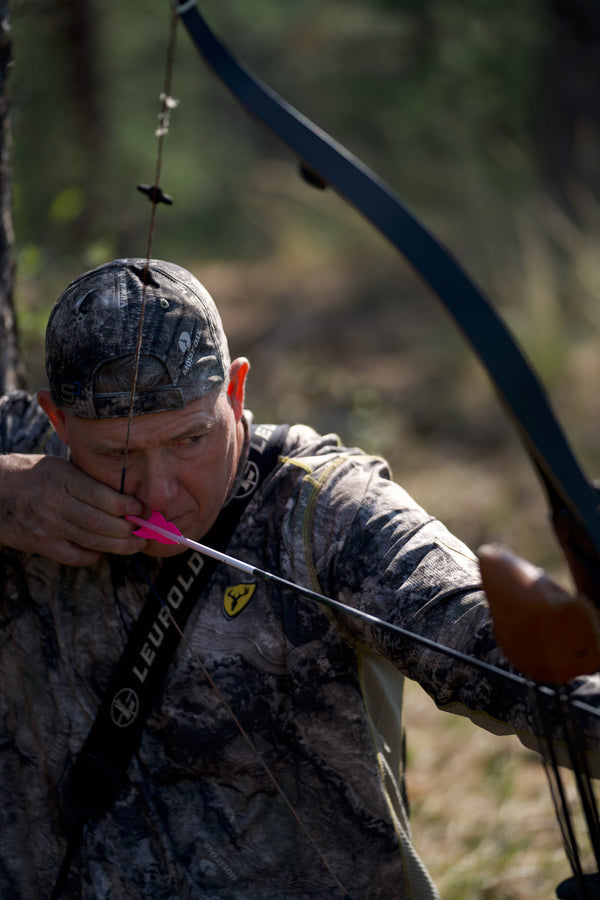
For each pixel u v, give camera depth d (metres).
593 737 2.10
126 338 2.38
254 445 2.71
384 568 2.46
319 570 2.55
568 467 1.92
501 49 13.83
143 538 2.57
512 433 10.04
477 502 8.81
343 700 2.62
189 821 2.69
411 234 2.04
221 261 16.55
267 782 2.67
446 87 14.64
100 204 13.49
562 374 10.44
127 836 2.70
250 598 2.62
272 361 12.20
